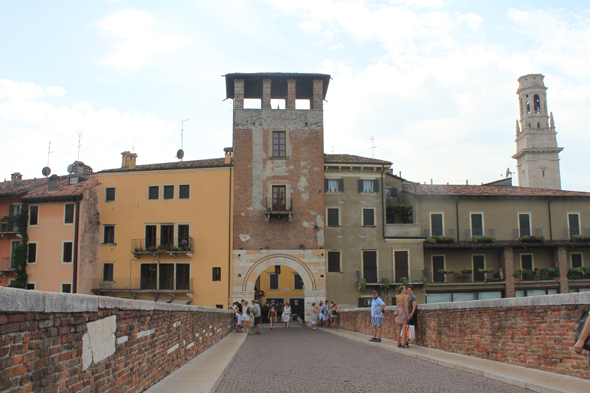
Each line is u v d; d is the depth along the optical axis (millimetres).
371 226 43781
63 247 41875
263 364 13008
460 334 13164
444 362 11641
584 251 46594
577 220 47344
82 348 5734
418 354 13352
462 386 8930
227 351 15781
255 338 23984
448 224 46000
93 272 42875
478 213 46531
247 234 41656
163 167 43750
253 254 41406
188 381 9500
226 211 42312
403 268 43438
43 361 4789
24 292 4402
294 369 11828
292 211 41375
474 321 12367
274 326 39250
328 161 43719
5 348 4145
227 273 41469
